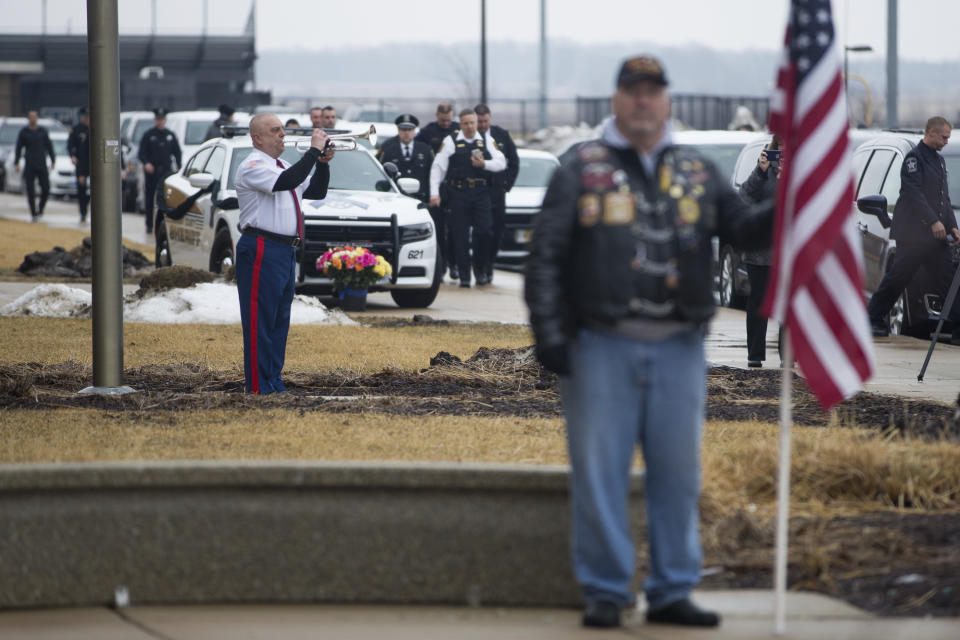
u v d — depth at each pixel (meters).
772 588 13.21
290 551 12.83
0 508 12.53
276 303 22.84
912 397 24.70
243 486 12.77
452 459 16.66
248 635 11.92
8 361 26.55
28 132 73.38
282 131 22.66
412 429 19.00
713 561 13.94
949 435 18.31
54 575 12.64
